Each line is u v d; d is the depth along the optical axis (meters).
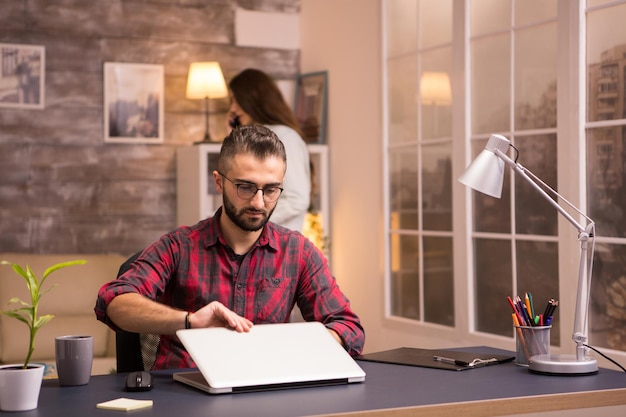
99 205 5.36
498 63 4.18
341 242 5.47
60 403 1.81
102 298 2.24
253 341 2.07
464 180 2.27
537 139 3.95
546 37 3.88
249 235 2.41
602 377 2.08
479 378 2.06
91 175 5.34
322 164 5.51
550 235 3.88
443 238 4.57
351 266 5.38
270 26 5.80
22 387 1.73
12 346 4.41
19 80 5.15
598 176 3.62
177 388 1.95
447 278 4.55
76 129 5.29
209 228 2.44
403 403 1.77
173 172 5.53
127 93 5.40
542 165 3.93
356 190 5.30
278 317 2.44
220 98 5.64
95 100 5.34
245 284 2.42
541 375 2.10
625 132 3.48
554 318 3.86
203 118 5.61
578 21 3.68
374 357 2.35
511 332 4.13
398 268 4.95
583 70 3.68
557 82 3.81
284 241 2.48
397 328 4.92
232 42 5.70
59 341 2.00
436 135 4.61
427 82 4.67
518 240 4.07
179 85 5.54
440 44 4.56
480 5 4.28
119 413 1.71
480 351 2.52
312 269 2.49
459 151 4.40
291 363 2.00
